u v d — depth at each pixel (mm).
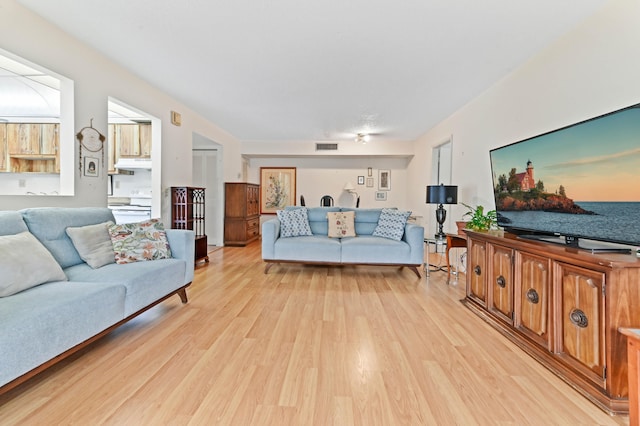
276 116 4883
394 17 2186
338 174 7602
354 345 2051
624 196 1581
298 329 2293
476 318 2545
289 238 4145
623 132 1573
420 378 1677
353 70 3104
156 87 3689
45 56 2350
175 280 2615
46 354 1487
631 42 1826
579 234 1875
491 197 3467
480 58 2791
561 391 1570
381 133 6023
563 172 1994
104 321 1858
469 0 1982
